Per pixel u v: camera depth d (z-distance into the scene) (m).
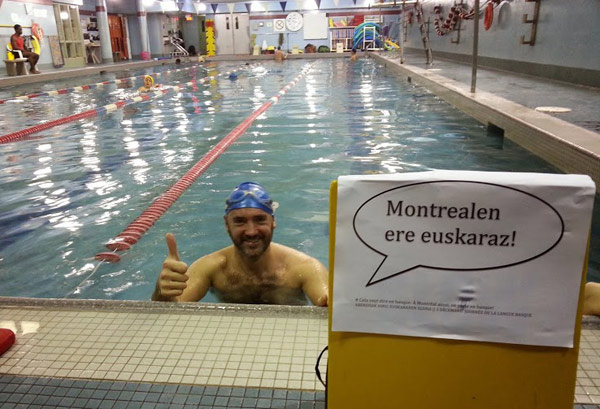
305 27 24.05
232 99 8.93
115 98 9.48
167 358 1.34
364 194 0.81
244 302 2.21
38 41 15.24
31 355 1.38
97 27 19.50
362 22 23.80
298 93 9.47
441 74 10.05
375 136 5.29
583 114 4.89
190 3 23.62
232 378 1.25
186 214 3.25
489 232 0.80
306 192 3.55
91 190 3.73
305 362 1.30
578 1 7.06
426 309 0.84
